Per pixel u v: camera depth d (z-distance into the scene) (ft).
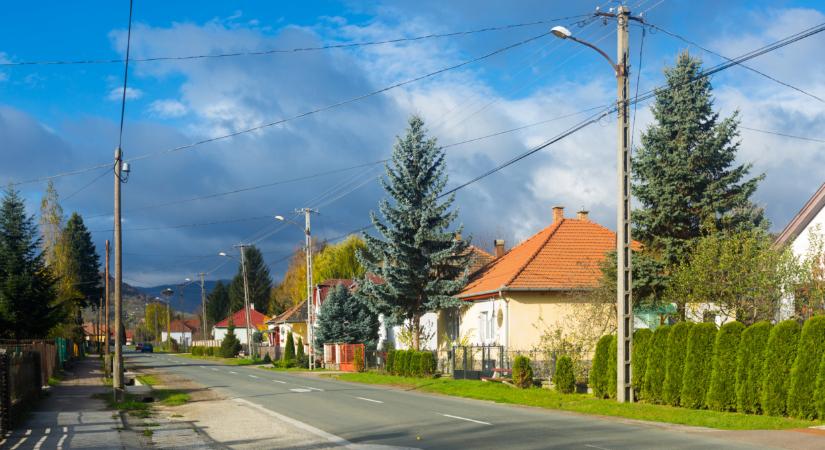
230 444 47.98
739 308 75.00
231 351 259.80
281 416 64.03
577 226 124.67
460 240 137.39
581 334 93.04
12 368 59.57
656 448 41.83
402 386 104.63
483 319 123.34
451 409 67.72
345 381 119.14
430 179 137.69
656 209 95.91
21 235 145.69
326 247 283.38
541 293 110.11
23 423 59.93
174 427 57.57
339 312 167.32
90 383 113.60
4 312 139.03
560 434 48.39
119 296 84.79
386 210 135.95
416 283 134.10
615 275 91.50
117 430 55.31
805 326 53.06
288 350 184.44
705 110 96.07
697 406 61.87
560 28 63.41
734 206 96.17
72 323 228.63
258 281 406.00
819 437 44.75
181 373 146.10
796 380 52.75
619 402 67.00
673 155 94.02
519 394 79.41
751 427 50.24
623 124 66.80
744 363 57.36
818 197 86.12
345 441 47.75
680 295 79.56
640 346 69.10
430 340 147.13
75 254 307.78
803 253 84.74
